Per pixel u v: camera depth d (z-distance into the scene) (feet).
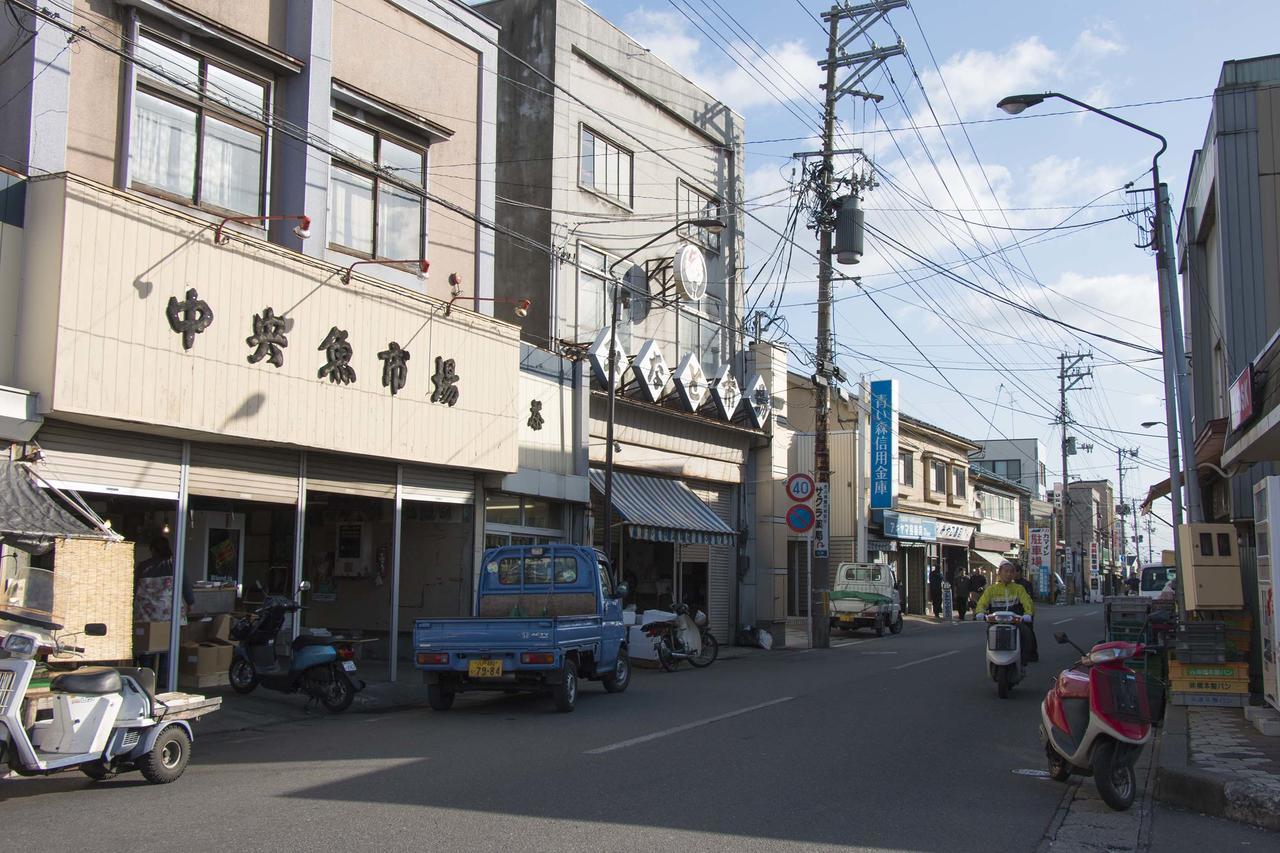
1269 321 56.34
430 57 55.31
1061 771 28.07
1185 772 26.40
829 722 38.17
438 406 51.85
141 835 21.18
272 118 43.86
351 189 50.39
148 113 41.19
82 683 25.41
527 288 67.62
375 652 58.59
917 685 50.98
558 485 63.05
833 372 82.58
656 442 75.46
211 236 39.88
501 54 70.59
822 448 82.79
